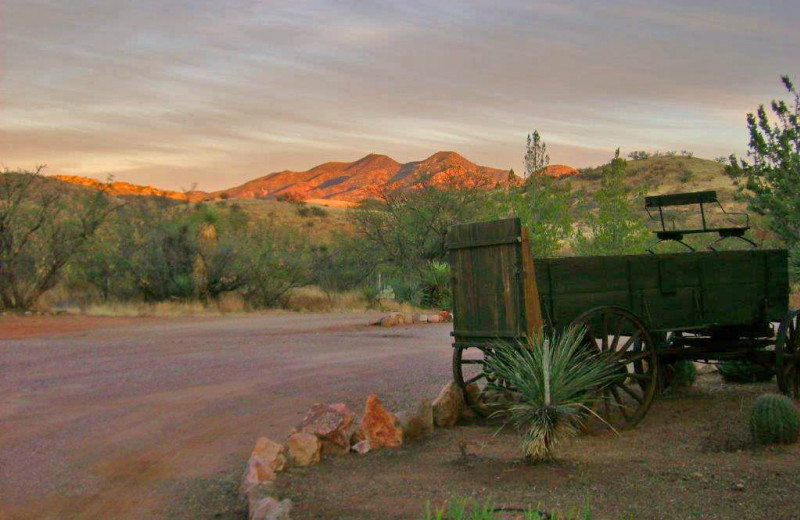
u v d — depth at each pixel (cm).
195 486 697
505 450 760
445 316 2377
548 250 2292
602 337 855
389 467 715
